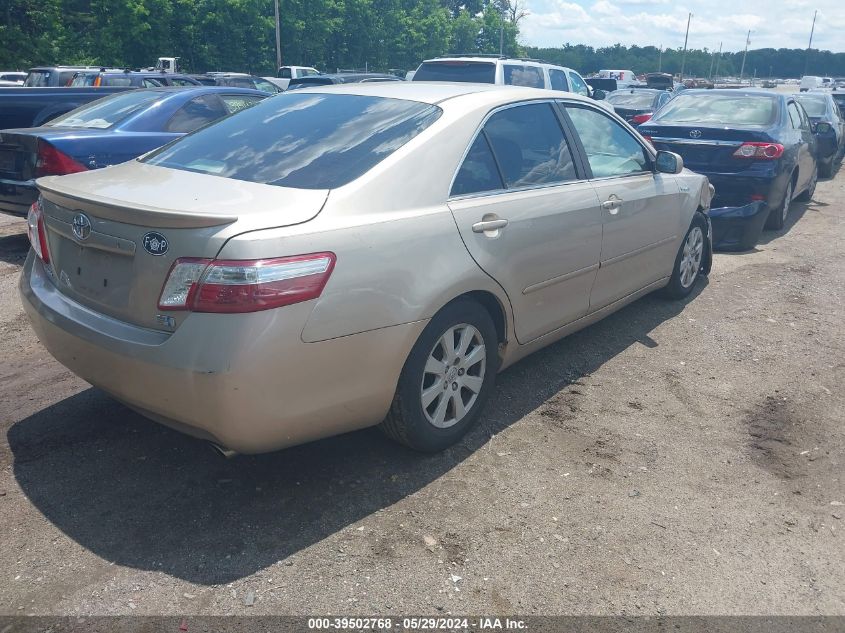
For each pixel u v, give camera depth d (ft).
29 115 29.68
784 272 22.90
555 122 13.87
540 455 11.65
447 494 10.50
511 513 10.12
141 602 8.25
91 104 25.44
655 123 26.48
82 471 10.77
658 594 8.73
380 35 171.42
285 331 8.75
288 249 8.84
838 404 13.87
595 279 14.51
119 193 9.88
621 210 14.84
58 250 10.41
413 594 8.54
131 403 9.70
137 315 9.21
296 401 9.15
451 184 11.12
